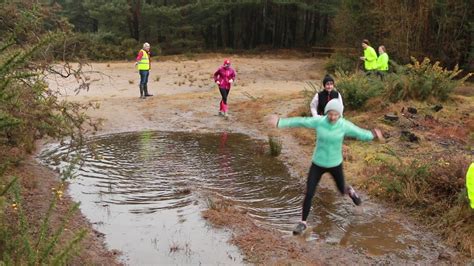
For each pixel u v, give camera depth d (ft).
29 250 12.96
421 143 30.55
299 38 148.15
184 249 17.70
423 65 40.68
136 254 17.33
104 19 110.22
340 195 23.65
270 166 28.53
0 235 14.47
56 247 16.21
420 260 17.40
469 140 31.01
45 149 30.63
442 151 28.94
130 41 107.86
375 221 20.70
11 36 16.14
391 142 31.17
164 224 19.83
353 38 80.48
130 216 20.59
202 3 115.24
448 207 20.35
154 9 111.24
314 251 17.92
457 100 40.96
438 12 66.74
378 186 23.65
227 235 18.86
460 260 17.31
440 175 22.04
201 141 34.42
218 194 23.45
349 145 31.37
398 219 20.84
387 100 38.75
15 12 21.84
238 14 139.95
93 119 39.70
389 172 24.43
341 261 17.25
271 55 116.06
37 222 18.39
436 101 39.70
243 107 45.21
